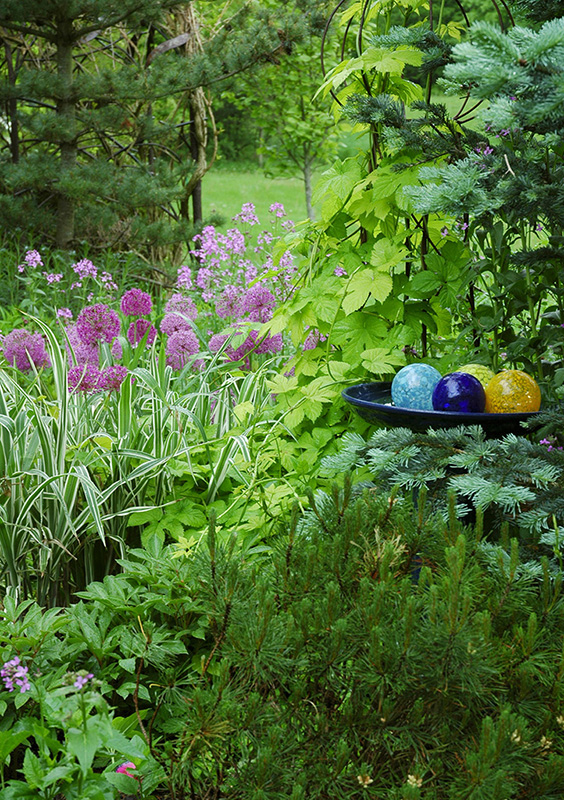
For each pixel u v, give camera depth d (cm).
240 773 132
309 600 141
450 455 178
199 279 464
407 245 257
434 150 212
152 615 186
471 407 188
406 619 125
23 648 168
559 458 174
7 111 564
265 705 134
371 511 164
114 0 498
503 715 118
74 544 229
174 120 640
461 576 139
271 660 133
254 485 220
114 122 531
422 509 157
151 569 189
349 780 128
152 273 590
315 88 629
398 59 228
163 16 551
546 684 136
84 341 265
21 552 221
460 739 134
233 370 287
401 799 121
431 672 125
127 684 162
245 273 473
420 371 202
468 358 232
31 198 554
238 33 575
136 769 143
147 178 533
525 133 201
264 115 660
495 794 114
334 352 265
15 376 281
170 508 228
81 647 169
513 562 141
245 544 209
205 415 278
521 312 242
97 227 554
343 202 252
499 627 145
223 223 578
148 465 219
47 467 225
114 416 253
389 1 244
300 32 526
